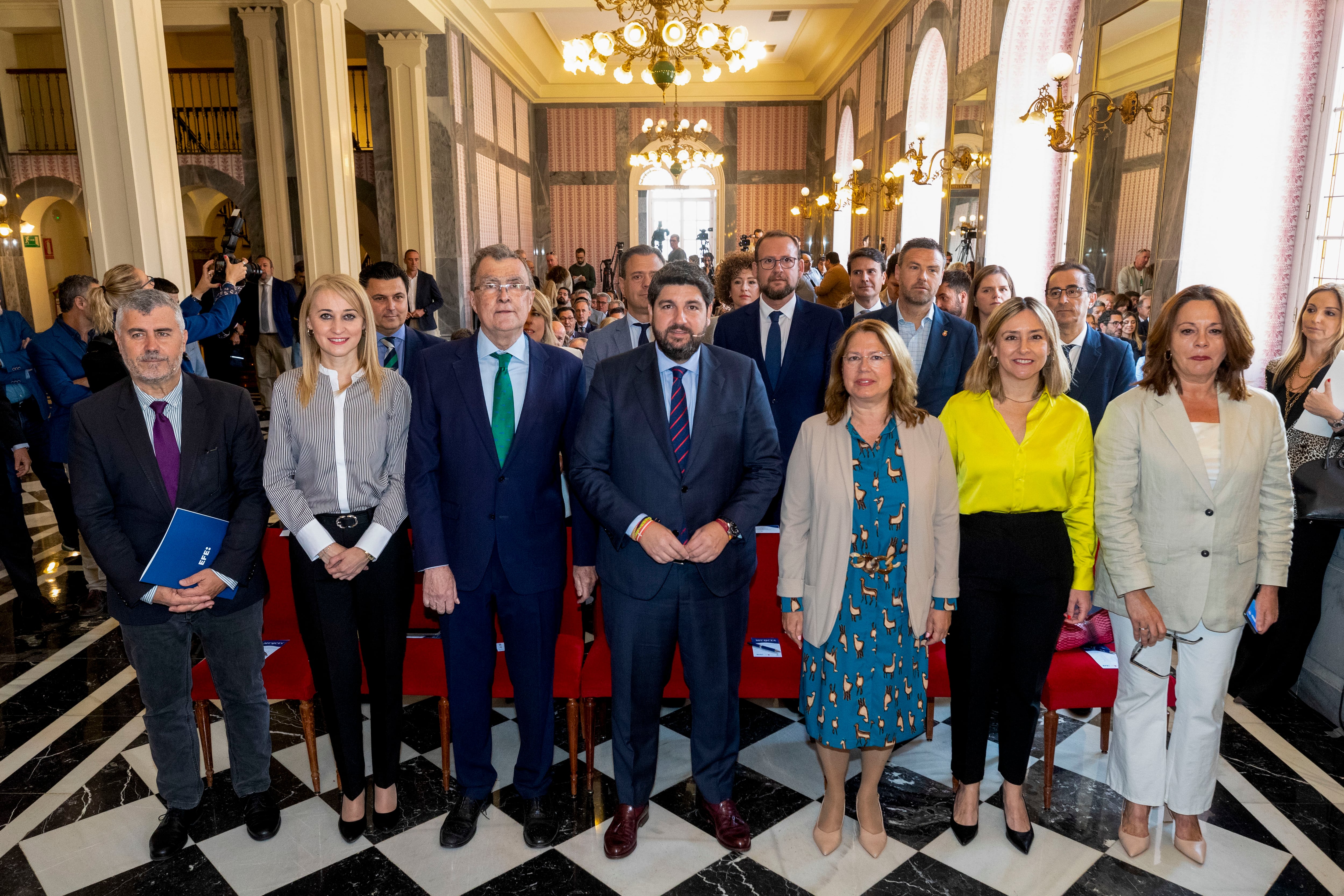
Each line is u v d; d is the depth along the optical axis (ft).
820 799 9.09
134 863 8.02
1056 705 8.57
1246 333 7.30
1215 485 7.48
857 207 37.93
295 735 10.50
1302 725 10.50
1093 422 10.71
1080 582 7.89
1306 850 8.11
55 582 15.83
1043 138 23.29
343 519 7.73
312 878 7.79
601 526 7.93
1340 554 10.43
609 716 10.73
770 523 11.64
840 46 45.27
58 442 14.80
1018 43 23.20
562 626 10.26
